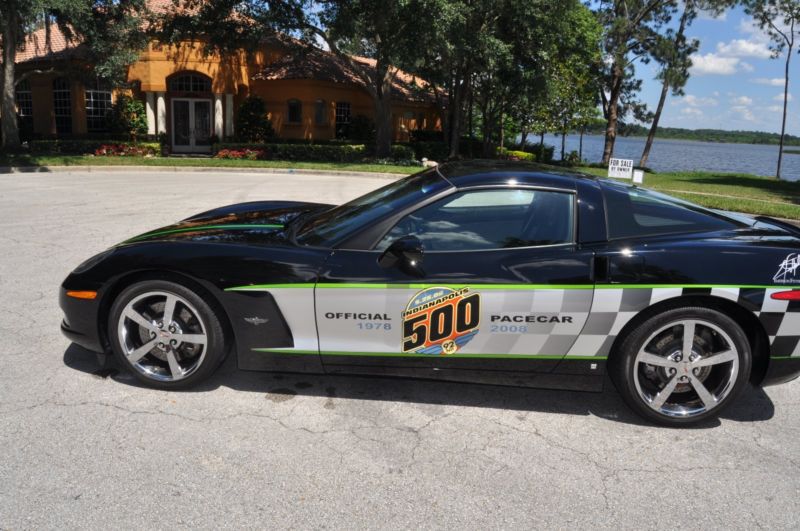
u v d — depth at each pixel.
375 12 20.64
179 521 2.51
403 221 3.45
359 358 3.45
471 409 3.61
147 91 25.95
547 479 2.91
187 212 10.01
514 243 3.38
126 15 21.44
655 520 2.63
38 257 6.73
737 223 3.63
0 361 4.00
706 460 3.13
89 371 3.89
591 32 30.16
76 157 21.56
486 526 2.55
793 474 3.02
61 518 2.50
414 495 2.74
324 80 27.44
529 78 24.58
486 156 32.06
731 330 3.27
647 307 3.28
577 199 3.44
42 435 3.12
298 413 3.47
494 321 3.32
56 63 25.42
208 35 24.47
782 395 3.97
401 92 34.06
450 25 19.84
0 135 27.48
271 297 3.39
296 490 2.75
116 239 7.71
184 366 3.64
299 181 17.22
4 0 17.94
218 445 3.10
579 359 3.39
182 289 3.45
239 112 26.58
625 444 3.27
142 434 3.17
